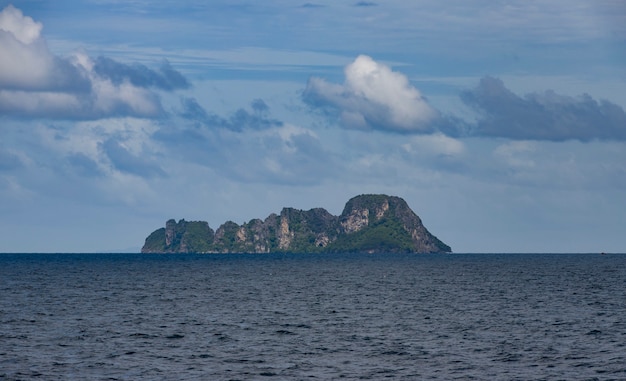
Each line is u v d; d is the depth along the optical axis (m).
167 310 98.62
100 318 88.56
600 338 73.88
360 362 61.25
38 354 63.19
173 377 55.09
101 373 56.16
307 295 126.81
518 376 56.19
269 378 55.16
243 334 76.00
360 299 118.19
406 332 78.00
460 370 58.25
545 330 79.62
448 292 134.25
